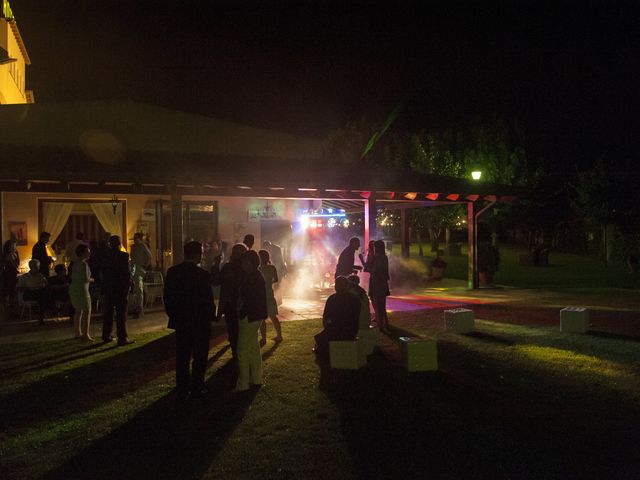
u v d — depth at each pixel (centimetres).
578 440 506
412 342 746
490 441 505
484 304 1395
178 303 637
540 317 1182
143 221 1689
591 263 2956
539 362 786
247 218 1798
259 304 678
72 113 1734
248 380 673
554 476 438
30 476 446
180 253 1290
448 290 1723
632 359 798
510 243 4922
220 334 1037
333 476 440
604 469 449
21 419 581
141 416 584
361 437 517
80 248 978
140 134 1783
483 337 970
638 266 2308
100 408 613
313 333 1025
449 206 3394
